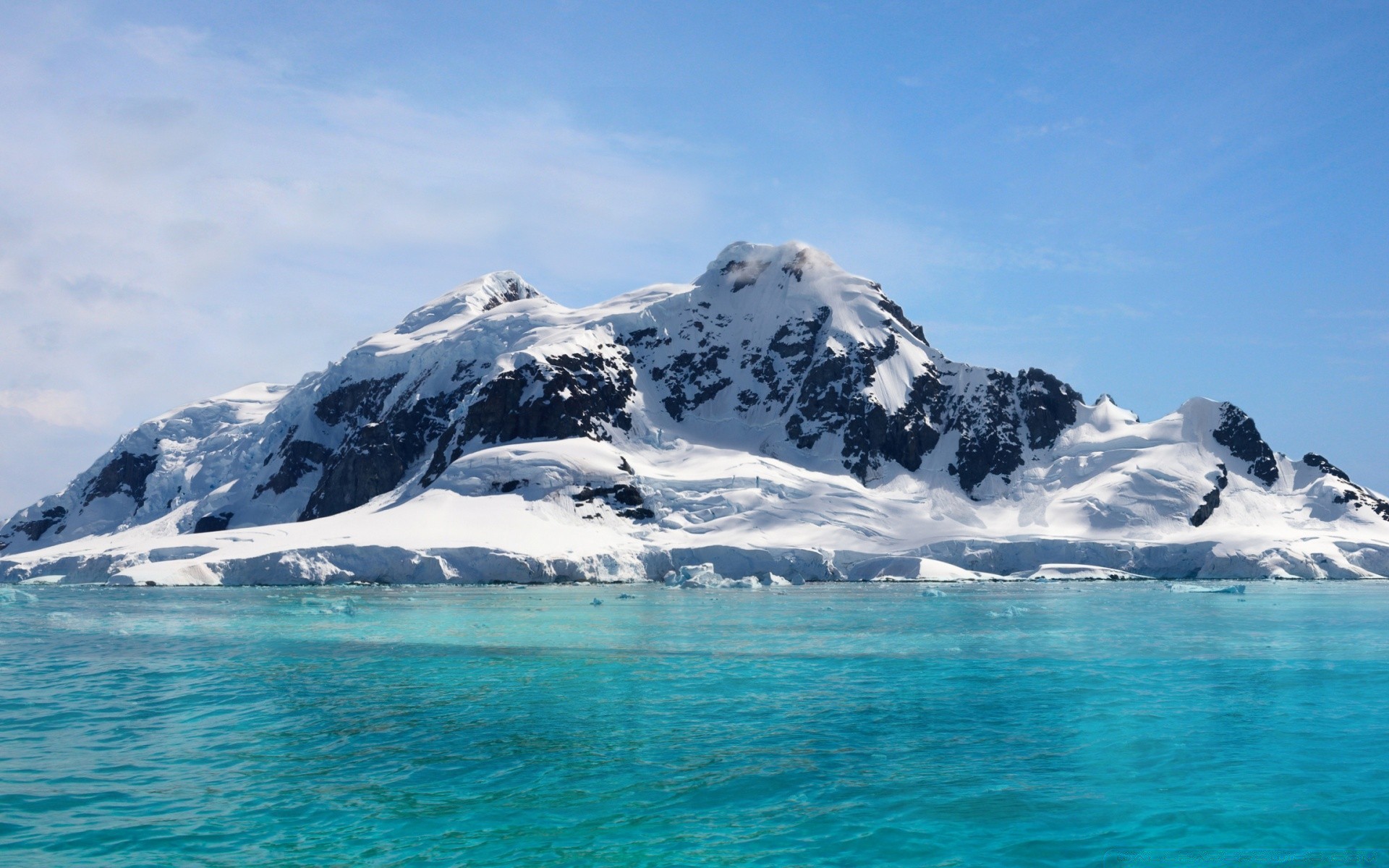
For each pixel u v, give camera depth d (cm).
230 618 5816
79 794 1920
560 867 1533
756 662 3741
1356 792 1912
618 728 2503
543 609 6594
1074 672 3447
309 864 1549
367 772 2084
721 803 1858
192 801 1873
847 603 7356
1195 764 2123
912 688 3123
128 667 3644
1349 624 5284
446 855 1588
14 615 6169
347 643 4416
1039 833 1688
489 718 2644
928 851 1602
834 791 1934
